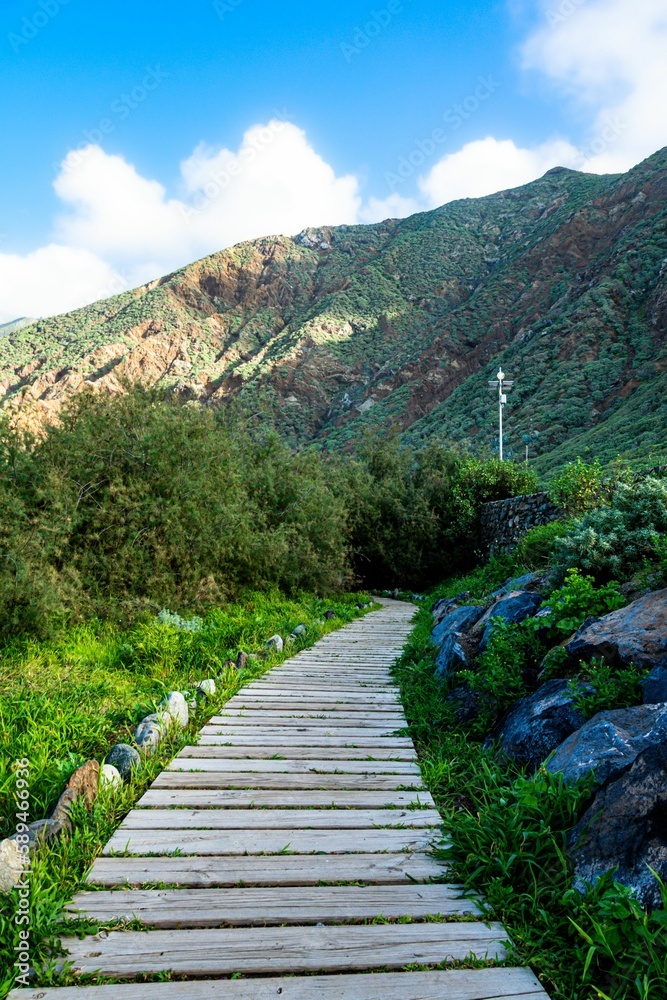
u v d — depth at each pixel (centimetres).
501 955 243
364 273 12394
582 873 273
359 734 510
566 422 5062
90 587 835
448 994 221
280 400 9044
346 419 8600
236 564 1161
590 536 641
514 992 224
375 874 298
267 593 1256
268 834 337
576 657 470
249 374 9656
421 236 13325
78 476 892
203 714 553
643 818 271
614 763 323
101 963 231
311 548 1447
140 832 335
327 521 1532
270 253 14000
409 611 1514
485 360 8669
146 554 917
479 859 300
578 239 9612
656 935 223
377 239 14400
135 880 287
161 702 509
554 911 265
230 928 254
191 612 924
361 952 241
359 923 261
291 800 382
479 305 9612
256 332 11550
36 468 835
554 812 314
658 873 249
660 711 352
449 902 277
